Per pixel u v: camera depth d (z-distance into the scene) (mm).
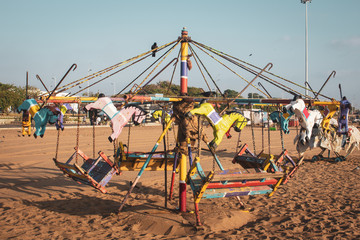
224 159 16016
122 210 7516
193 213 7133
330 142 14844
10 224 6434
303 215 7316
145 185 10344
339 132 7891
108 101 6641
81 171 6898
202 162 15031
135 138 25969
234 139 27297
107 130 32281
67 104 7023
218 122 6590
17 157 15289
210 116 6508
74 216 7066
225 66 7383
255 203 8344
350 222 6801
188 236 5812
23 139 22453
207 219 6590
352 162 15109
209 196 6246
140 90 6859
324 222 6828
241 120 6879
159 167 8969
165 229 6152
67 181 10633
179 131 7359
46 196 8711
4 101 56562
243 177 6188
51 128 31906
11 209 7469
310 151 19484
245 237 5867
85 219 6859
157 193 9352
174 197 8805
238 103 7246
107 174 7281
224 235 5949
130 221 6641
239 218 6887
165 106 7988
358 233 6125
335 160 15273
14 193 8945
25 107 6395
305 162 15164
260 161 7734
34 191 9242
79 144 21016
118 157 8273
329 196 9016
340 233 6141
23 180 10609
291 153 18438
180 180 7320
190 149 7312
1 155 15758
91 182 7082
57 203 8094
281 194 9250
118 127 6652
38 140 22297
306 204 8234
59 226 6363
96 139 24547
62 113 6609
